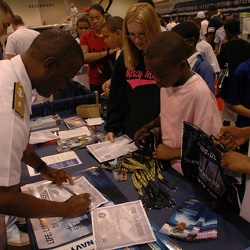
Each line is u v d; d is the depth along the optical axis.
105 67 2.99
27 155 1.24
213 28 6.11
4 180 0.79
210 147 1.06
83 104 2.42
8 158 0.78
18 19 3.69
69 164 1.50
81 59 0.97
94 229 0.98
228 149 1.07
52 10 13.20
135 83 1.64
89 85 3.23
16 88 0.83
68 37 0.92
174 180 1.27
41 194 1.20
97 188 1.25
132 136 1.69
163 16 10.44
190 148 1.17
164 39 1.15
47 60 0.88
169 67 1.14
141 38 1.48
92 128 2.00
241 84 2.04
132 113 1.69
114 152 1.56
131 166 1.38
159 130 1.53
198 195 1.15
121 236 0.95
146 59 1.17
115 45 2.38
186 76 1.26
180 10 9.47
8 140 0.78
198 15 7.21
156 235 0.95
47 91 0.98
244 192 1.00
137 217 1.03
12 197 0.82
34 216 0.91
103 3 3.91
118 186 1.26
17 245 1.84
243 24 3.70
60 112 2.37
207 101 1.22
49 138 1.84
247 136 1.18
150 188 1.21
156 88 1.58
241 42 2.96
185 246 0.90
